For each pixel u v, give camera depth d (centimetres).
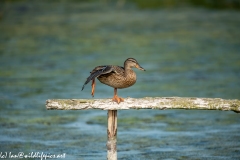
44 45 2652
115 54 2416
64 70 2170
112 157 977
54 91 1847
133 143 1323
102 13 3509
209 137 1366
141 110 1681
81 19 3312
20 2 3956
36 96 1786
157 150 1264
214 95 1748
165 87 1889
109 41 2709
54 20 3281
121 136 1388
